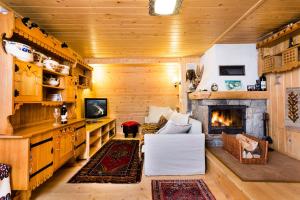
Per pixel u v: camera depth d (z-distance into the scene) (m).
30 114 3.04
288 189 2.26
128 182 3.07
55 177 3.27
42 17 3.06
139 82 6.85
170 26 3.50
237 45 4.52
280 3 2.67
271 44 4.05
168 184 2.99
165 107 6.65
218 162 3.19
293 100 3.47
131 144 5.52
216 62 4.52
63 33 3.82
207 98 4.20
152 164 3.34
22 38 2.64
